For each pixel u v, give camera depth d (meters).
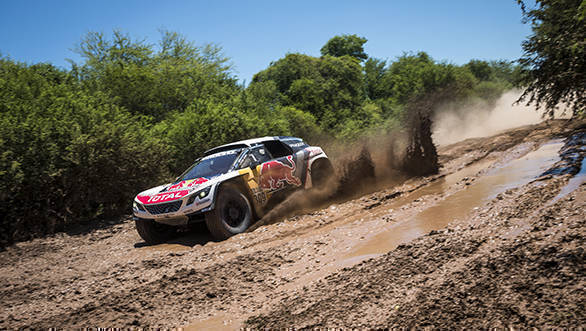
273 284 3.96
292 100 26.00
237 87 23.08
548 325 2.19
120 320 3.44
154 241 6.86
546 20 7.91
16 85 11.46
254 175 7.11
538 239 3.43
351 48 44.22
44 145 8.88
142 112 16.45
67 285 4.82
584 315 2.18
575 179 5.73
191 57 24.12
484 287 2.79
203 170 7.16
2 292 4.80
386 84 32.53
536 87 8.13
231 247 5.60
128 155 10.09
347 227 5.80
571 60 7.26
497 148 12.70
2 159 7.98
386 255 4.01
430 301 2.77
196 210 6.13
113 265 5.57
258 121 14.89
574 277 2.59
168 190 6.61
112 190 9.80
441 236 4.27
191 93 18.89
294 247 5.13
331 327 2.73
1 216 7.97
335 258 4.45
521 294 2.58
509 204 5.07
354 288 3.33
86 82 15.33
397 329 2.51
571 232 3.36
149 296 3.93
